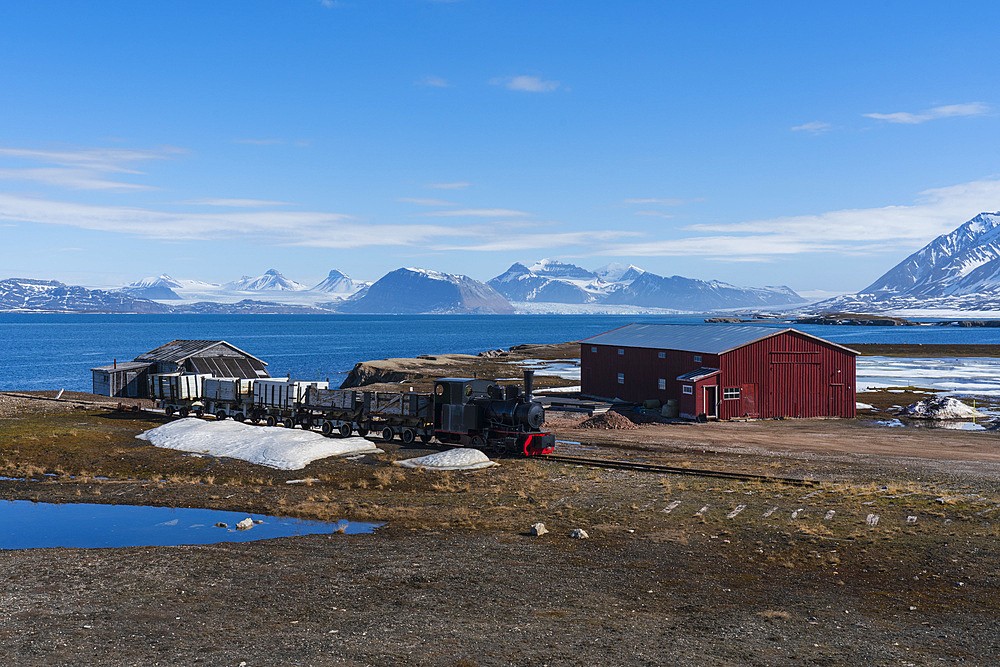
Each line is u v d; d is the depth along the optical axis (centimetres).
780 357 5084
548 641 1305
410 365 9731
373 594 1586
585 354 6347
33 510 2477
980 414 5275
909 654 1248
